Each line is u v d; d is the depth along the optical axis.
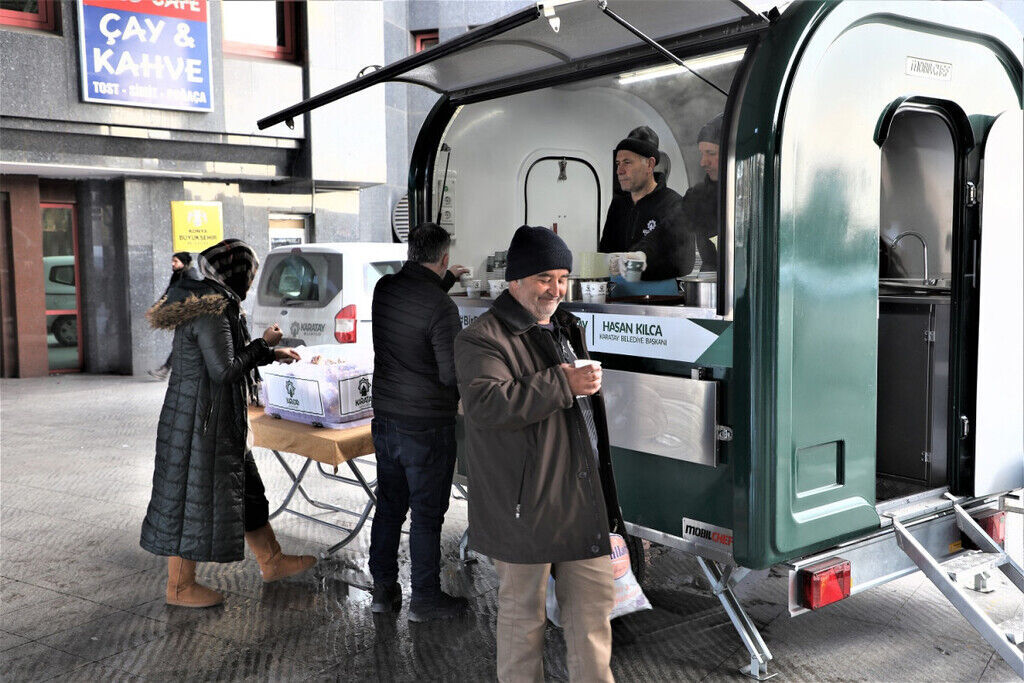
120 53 10.60
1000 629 3.46
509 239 4.32
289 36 12.37
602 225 4.03
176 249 12.01
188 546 3.79
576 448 2.64
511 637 2.70
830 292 3.04
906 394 4.00
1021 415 3.83
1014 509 3.84
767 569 3.17
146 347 11.94
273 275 8.43
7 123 9.98
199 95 11.30
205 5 11.23
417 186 4.57
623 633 3.69
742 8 2.86
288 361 3.98
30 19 10.19
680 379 3.12
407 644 3.61
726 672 3.33
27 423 8.59
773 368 2.89
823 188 2.98
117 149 10.95
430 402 3.67
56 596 4.17
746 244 2.90
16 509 5.63
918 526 3.46
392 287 3.71
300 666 3.43
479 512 2.68
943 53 3.35
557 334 2.88
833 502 3.15
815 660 3.41
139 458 7.09
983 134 3.54
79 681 3.33
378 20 12.95
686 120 3.62
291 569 4.33
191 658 3.51
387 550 3.90
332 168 12.64
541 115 4.17
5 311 11.60
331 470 6.62
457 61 3.85
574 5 2.90
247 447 3.95
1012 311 3.72
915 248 4.23
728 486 3.03
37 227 11.62
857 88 3.06
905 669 3.33
